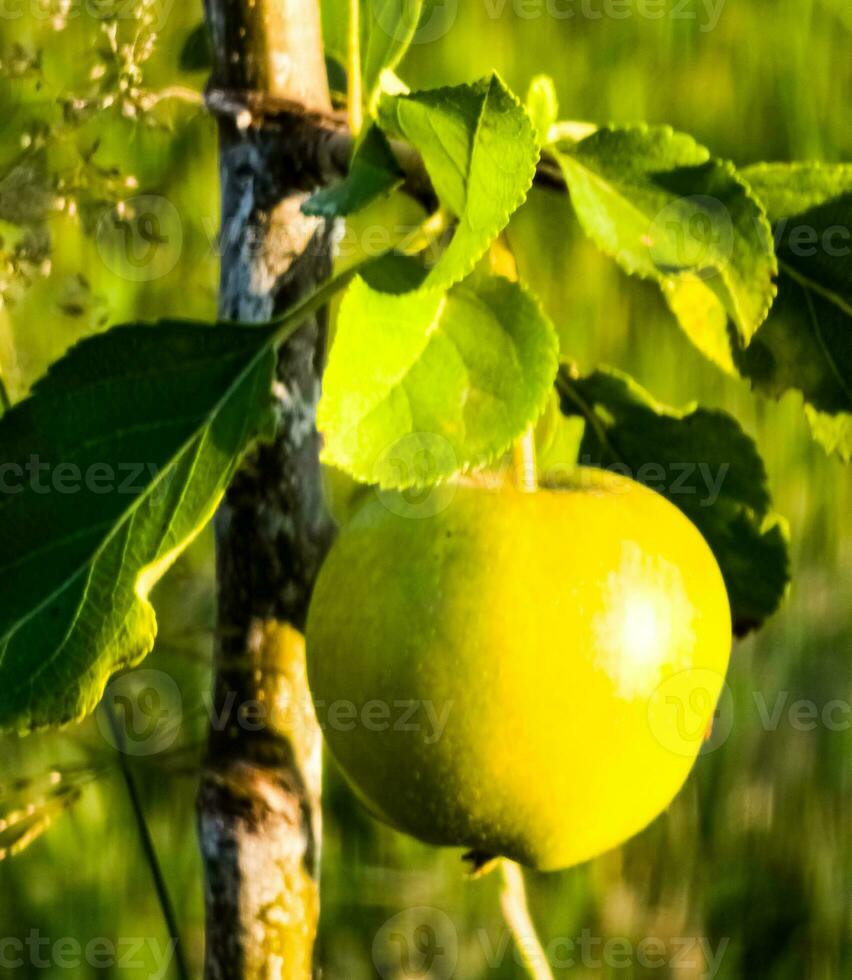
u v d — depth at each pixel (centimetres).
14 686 132
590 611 134
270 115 135
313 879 138
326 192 133
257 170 135
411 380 132
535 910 169
